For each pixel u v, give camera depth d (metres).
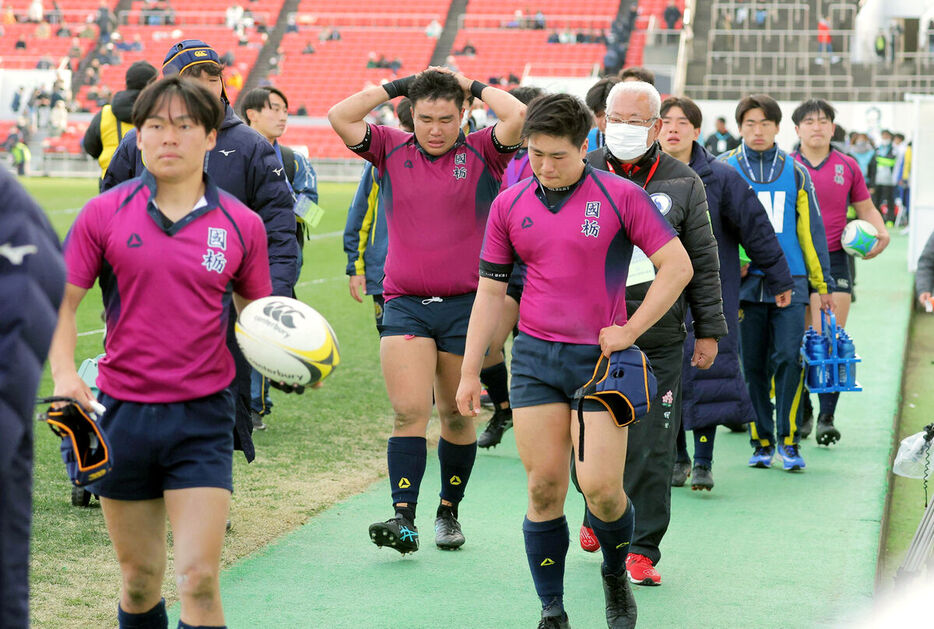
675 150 6.45
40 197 32.09
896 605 4.75
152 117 3.64
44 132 45.66
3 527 2.57
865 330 12.98
